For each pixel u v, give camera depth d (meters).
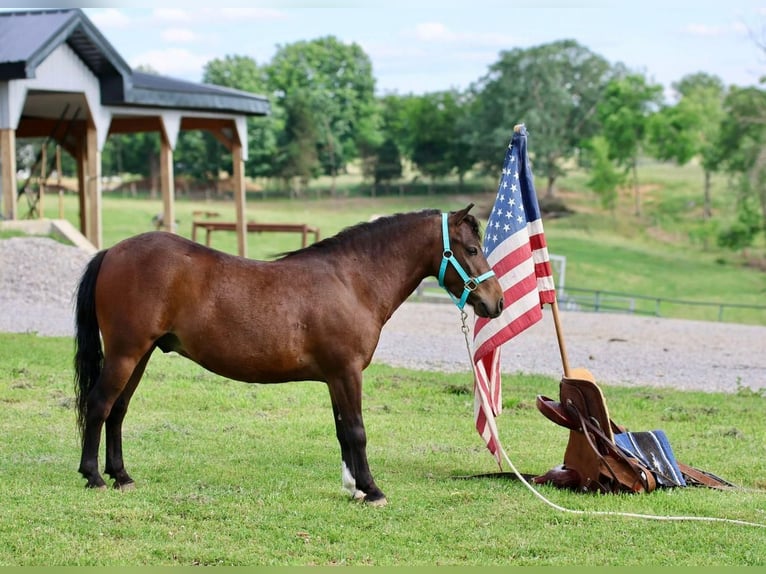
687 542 6.27
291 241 50.62
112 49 23.00
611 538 6.30
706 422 10.38
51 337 14.20
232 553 5.81
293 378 6.86
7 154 21.52
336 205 77.88
